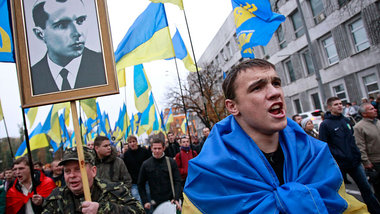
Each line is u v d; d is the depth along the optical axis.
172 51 4.62
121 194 2.12
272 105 1.14
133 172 5.04
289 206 1.02
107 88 1.98
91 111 7.36
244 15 4.61
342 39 14.71
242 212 1.09
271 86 1.16
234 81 1.25
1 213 3.21
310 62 17.48
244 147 1.23
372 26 12.98
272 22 4.43
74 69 1.98
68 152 2.06
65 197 2.05
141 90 6.29
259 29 4.48
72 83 1.96
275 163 1.26
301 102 18.53
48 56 1.98
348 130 3.87
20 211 3.35
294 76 19.28
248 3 4.58
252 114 1.18
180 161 5.27
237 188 1.16
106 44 2.04
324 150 1.28
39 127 6.48
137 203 2.13
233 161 1.19
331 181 1.18
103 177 3.74
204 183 1.22
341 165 3.80
